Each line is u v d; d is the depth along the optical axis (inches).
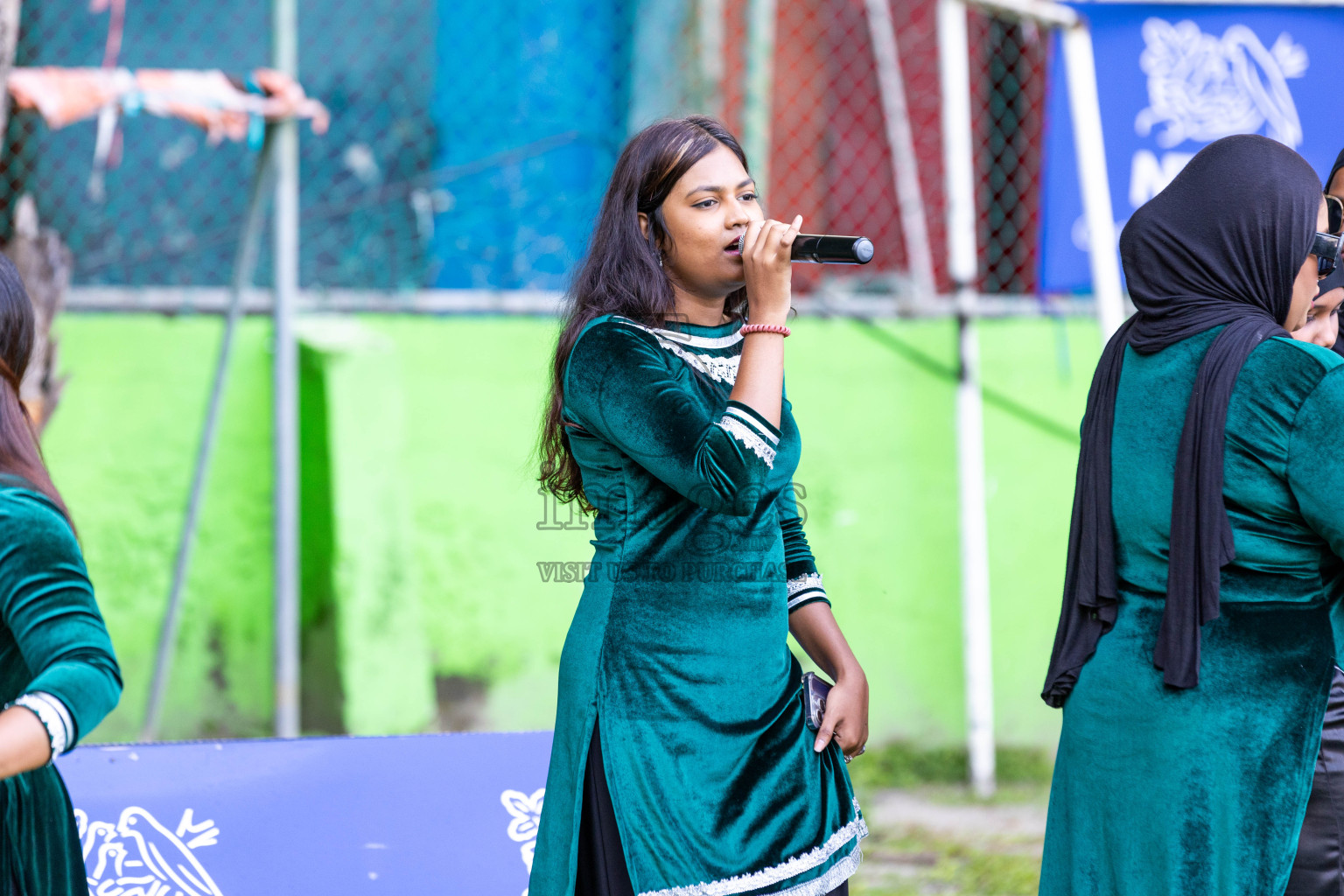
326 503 508.7
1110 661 215.5
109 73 435.2
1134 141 512.4
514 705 543.2
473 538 546.3
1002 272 635.5
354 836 277.3
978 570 545.0
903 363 586.6
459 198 619.2
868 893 434.9
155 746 278.5
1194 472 204.1
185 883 266.4
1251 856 199.2
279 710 467.8
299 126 612.7
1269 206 210.2
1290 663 201.9
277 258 472.4
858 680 226.4
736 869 199.0
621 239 212.7
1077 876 219.5
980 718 545.0
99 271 571.2
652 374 199.6
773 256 199.5
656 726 201.8
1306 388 196.9
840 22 653.3
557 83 636.7
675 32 634.8
